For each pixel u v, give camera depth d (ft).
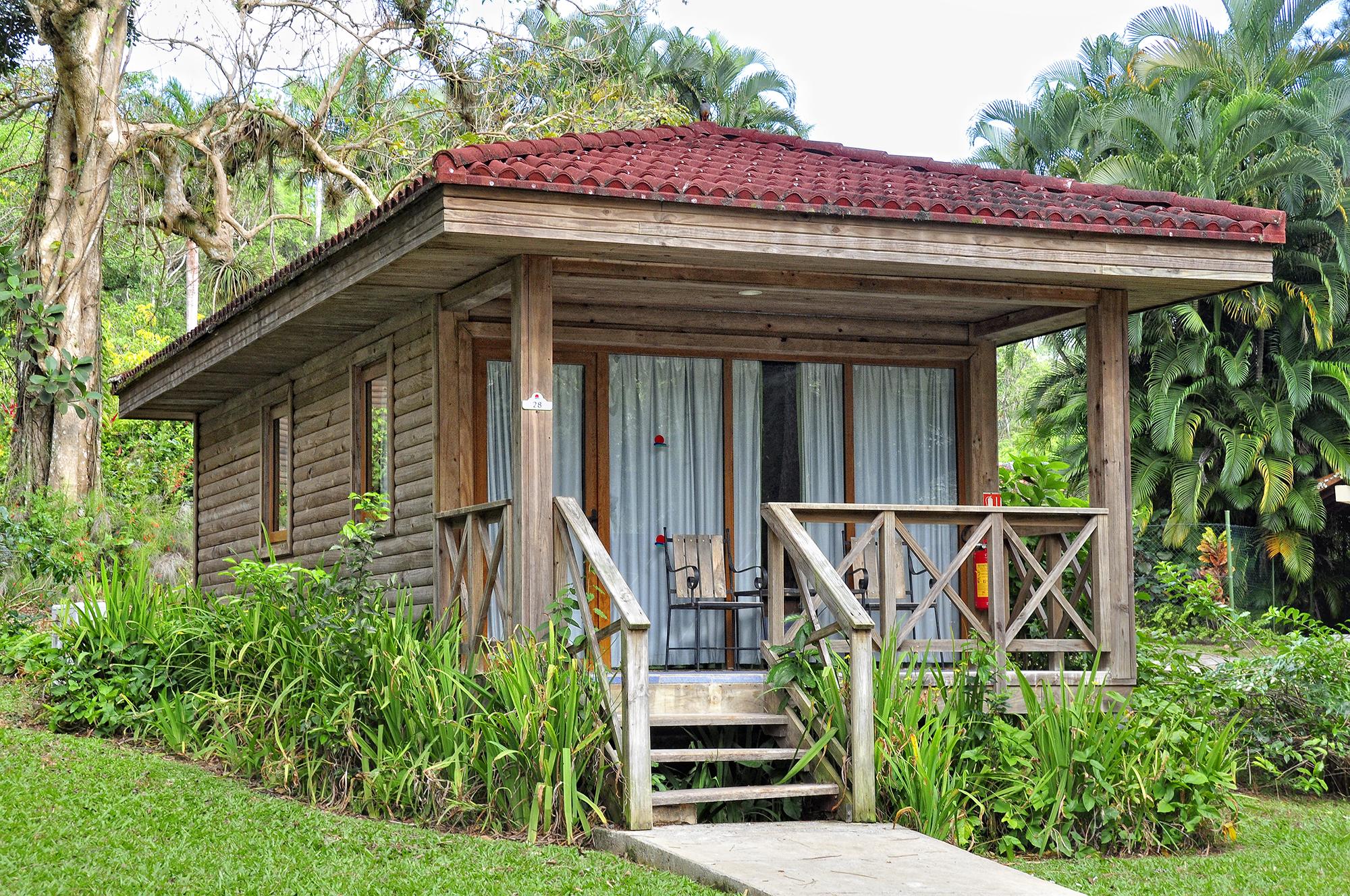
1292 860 22.81
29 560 37.09
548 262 25.11
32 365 55.06
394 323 32.42
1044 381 89.20
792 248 24.68
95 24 58.18
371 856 19.35
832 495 33.99
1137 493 79.61
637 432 32.60
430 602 29.99
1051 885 17.89
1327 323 78.54
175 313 108.47
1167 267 27.43
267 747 24.49
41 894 16.75
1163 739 24.43
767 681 24.85
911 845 20.20
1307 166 77.30
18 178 79.00
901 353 34.50
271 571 28.35
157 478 75.72
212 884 17.57
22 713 28.32
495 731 22.18
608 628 22.62
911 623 26.45
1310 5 87.25
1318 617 80.28
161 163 68.90
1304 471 77.87
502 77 69.82
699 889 17.94
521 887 17.95
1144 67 90.33
